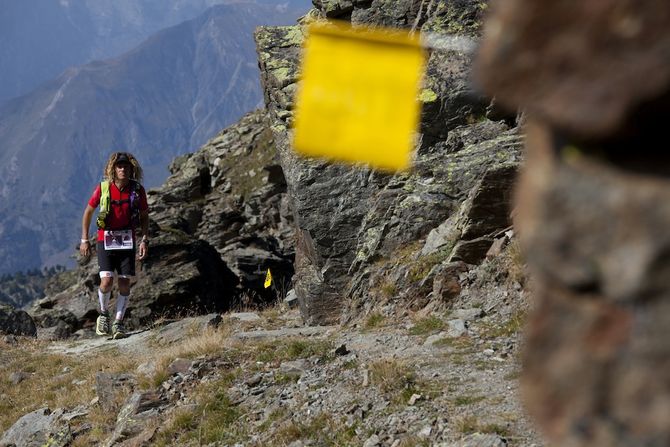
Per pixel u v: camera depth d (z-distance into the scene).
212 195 43.44
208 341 12.39
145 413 10.50
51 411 12.14
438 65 15.79
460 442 7.05
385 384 8.98
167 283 23.19
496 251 12.53
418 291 12.89
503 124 15.48
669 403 1.18
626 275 1.20
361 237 15.41
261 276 31.81
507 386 8.34
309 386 9.86
